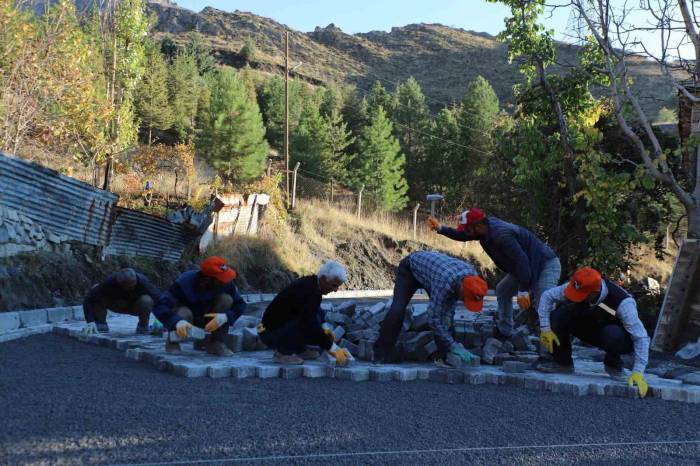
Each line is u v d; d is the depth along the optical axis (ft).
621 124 38.27
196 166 126.31
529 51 46.16
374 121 157.79
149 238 54.19
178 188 88.63
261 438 15.12
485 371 23.86
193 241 62.18
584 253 43.93
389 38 566.77
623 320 21.81
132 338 28.96
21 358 23.77
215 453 13.94
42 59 47.78
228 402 18.29
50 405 16.80
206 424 15.93
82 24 59.21
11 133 47.16
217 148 148.56
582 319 23.43
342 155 170.50
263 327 23.95
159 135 182.50
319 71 458.91
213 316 23.45
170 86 199.52
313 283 23.09
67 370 21.76
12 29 46.85
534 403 20.17
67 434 14.52
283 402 18.66
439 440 15.72
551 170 45.65
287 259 79.00
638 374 21.63
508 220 51.19
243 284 67.51
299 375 22.85
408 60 515.91
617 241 45.06
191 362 23.04
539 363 24.64
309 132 163.32
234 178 148.36
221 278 23.59
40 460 12.89
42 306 37.52
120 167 76.64
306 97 240.53
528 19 46.42
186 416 16.55
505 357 25.55
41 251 41.01
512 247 24.22
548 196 46.60
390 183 155.53
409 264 24.86
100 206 46.34
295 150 162.71
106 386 19.45
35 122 48.93
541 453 15.14
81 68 51.96
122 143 58.13
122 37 59.26
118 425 15.44
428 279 23.86
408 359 25.90
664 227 47.42
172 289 24.20
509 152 49.16
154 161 86.48
